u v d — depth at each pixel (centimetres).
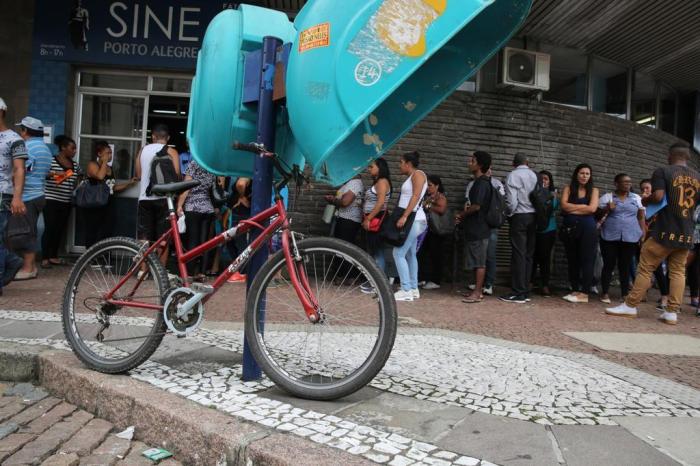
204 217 667
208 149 308
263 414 241
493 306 649
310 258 279
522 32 888
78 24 820
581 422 253
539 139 907
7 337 359
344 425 232
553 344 445
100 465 228
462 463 201
